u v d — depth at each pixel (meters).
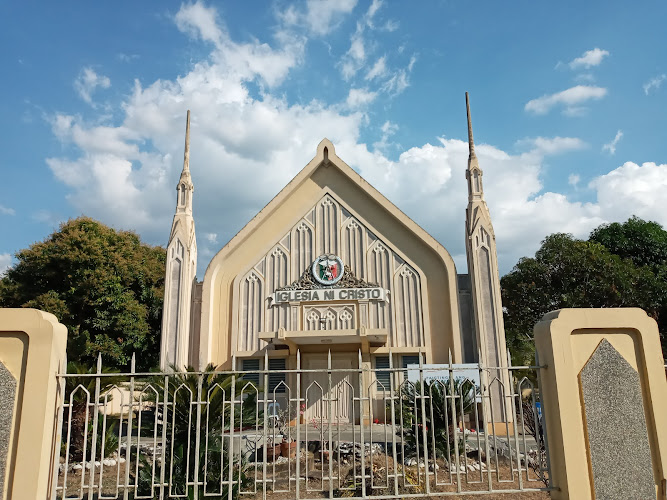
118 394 22.38
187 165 23.88
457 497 9.84
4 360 7.16
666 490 7.39
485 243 21.84
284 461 12.88
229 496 7.80
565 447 7.45
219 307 23.33
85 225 31.42
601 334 7.91
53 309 28.55
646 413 7.67
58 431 7.38
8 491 6.77
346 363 22.50
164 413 7.88
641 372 7.80
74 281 29.94
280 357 22.58
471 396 13.94
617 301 30.95
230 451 8.20
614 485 7.34
